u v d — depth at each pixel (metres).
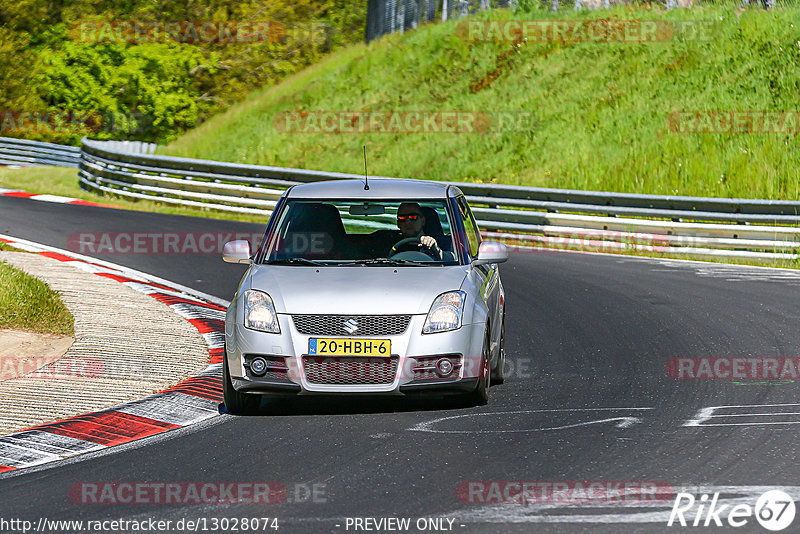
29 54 160.88
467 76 110.75
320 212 29.45
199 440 24.09
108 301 42.59
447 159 95.94
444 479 20.41
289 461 22.03
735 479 20.06
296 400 28.38
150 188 83.88
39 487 20.44
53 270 49.78
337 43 169.38
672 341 36.03
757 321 39.34
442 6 127.12
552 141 93.00
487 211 68.75
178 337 36.53
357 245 29.31
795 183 77.75
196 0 159.88
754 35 98.94
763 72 93.38
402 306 25.62
